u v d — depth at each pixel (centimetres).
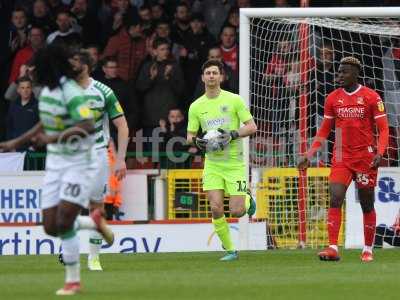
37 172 4834
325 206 4841
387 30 4953
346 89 3941
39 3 5922
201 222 4722
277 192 4831
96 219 3038
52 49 2592
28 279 3177
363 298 2558
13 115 5478
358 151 3928
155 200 4953
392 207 4800
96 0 5941
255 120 4981
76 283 2652
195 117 4097
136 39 5825
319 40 5169
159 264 3859
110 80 5503
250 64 4978
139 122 5547
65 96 2595
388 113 5172
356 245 4819
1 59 5884
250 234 4762
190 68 5762
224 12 5900
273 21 4891
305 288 2812
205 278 3169
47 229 2662
